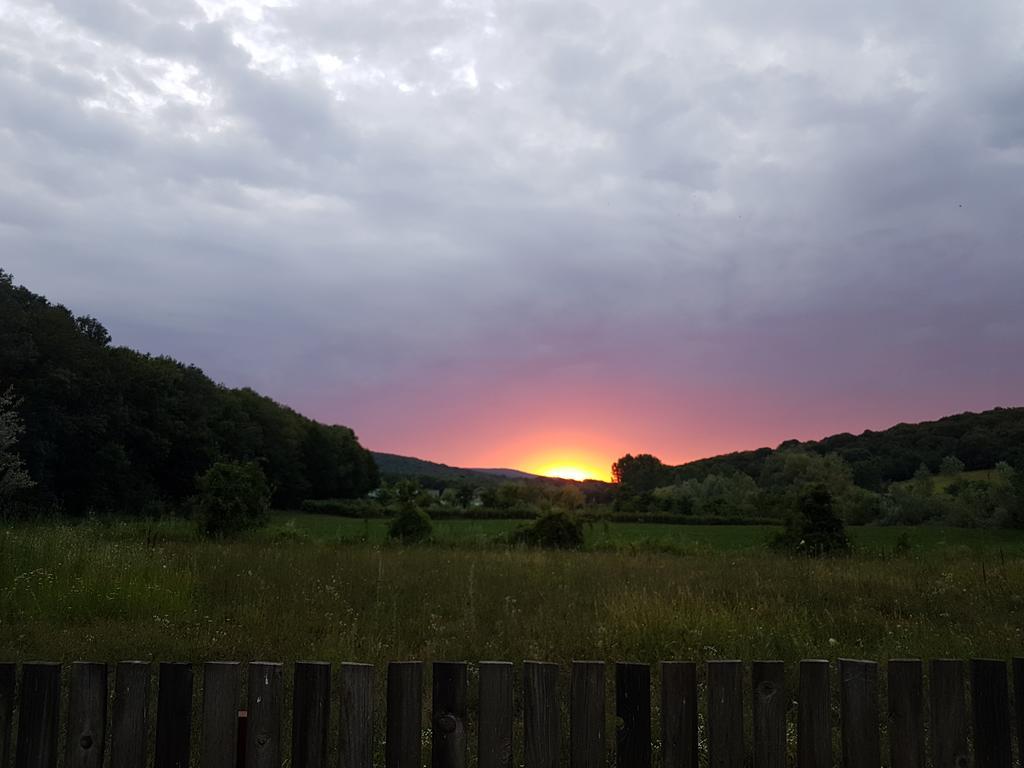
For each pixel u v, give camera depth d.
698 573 13.12
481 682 2.47
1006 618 8.74
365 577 11.70
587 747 2.48
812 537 20.91
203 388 72.81
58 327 46.72
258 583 10.40
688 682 2.56
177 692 2.47
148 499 52.88
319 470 96.88
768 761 2.55
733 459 92.00
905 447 76.50
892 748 2.57
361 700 2.46
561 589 10.91
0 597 7.89
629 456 95.69
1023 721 2.62
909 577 12.44
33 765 2.42
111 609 7.98
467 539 26.97
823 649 6.95
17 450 40.34
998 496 46.62
